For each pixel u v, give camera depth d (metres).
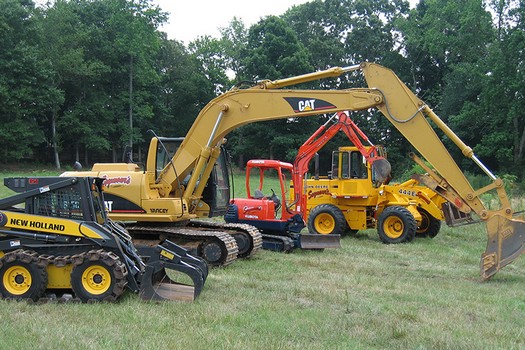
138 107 51.50
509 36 37.28
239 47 62.94
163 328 5.96
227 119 10.49
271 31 50.91
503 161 40.09
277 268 10.16
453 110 44.16
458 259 12.12
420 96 52.34
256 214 12.73
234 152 51.97
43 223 7.39
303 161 13.41
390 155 48.94
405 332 6.04
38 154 49.75
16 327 5.88
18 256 7.10
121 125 50.62
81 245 7.34
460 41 41.00
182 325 6.09
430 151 9.82
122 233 8.02
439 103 46.69
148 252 7.76
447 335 6.00
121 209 10.15
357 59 55.75
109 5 51.19
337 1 58.12
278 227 12.59
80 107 47.75
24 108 43.72
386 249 13.44
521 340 5.98
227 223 11.80
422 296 8.05
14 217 7.45
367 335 5.93
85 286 7.11
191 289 7.81
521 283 9.42
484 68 39.78
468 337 5.97
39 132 45.09
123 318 6.32
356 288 8.55
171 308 6.81
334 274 9.72
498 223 9.49
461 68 41.06
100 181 7.89
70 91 49.06
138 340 5.50
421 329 6.23
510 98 38.75
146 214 10.07
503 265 9.38
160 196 10.54
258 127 48.84
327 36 57.50
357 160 15.48
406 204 15.10
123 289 7.11
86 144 47.66
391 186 15.59
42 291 7.11
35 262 7.12
